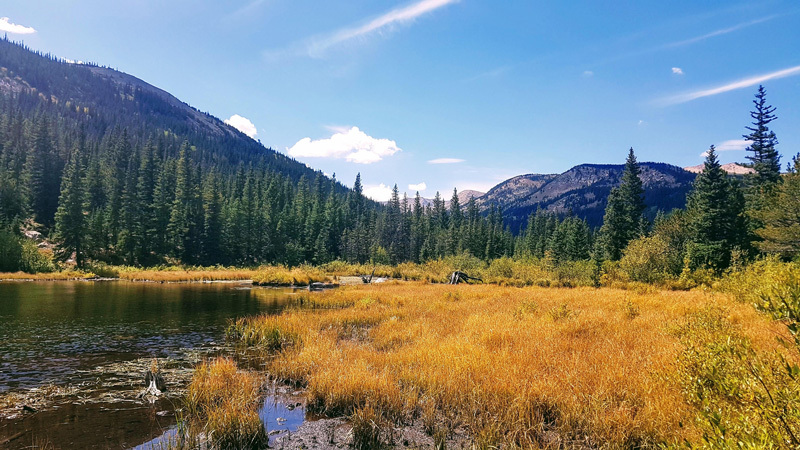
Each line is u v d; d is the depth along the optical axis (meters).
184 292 29.12
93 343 11.87
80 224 54.19
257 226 77.94
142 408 6.94
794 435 3.12
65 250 53.59
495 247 96.88
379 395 6.90
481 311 15.69
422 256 87.44
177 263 62.59
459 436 5.90
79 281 38.41
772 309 4.20
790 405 3.30
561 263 39.16
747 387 3.91
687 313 12.09
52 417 6.49
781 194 30.27
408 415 6.59
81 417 6.50
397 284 37.00
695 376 5.16
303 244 83.06
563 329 10.88
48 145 78.56
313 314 16.80
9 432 5.90
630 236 50.00
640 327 10.91
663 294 21.39
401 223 101.50
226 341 12.51
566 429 5.52
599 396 5.94
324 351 9.76
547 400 6.16
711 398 4.69
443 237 98.12
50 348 11.14
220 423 5.71
